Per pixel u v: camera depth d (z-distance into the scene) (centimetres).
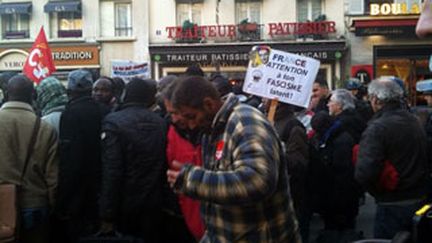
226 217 287
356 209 601
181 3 2411
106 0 2436
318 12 2355
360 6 2295
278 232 288
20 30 2458
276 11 2364
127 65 1384
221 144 281
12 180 472
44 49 966
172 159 443
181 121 288
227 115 283
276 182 266
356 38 2305
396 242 287
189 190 265
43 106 547
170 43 2392
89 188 494
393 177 440
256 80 507
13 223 449
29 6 2406
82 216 494
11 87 488
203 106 281
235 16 2389
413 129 445
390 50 2297
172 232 498
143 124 470
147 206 467
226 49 2323
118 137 462
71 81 495
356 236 595
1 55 2453
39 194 483
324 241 597
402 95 454
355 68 2298
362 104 893
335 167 581
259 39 2348
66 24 2450
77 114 489
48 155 491
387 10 2211
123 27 2445
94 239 458
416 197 446
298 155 505
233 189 257
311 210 574
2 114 481
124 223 475
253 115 279
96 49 2430
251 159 262
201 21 2408
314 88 695
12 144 477
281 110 520
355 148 584
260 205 282
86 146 488
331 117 602
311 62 504
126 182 464
